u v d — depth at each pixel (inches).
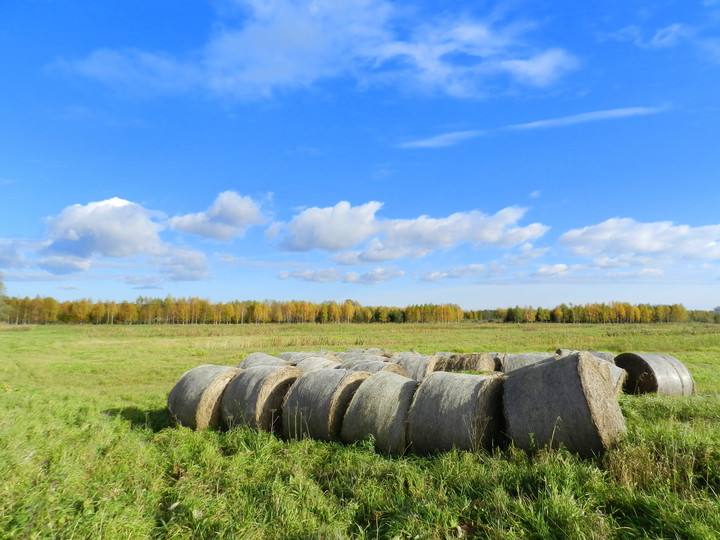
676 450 190.1
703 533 135.5
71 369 737.0
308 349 1119.0
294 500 188.5
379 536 159.8
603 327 2568.9
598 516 152.7
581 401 217.2
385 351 625.0
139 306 4303.6
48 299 4074.8
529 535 149.2
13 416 302.7
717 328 2182.6
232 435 289.9
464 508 168.1
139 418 367.9
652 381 456.4
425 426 249.6
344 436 275.6
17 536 151.7
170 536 165.3
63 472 205.3
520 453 219.0
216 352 1051.3
